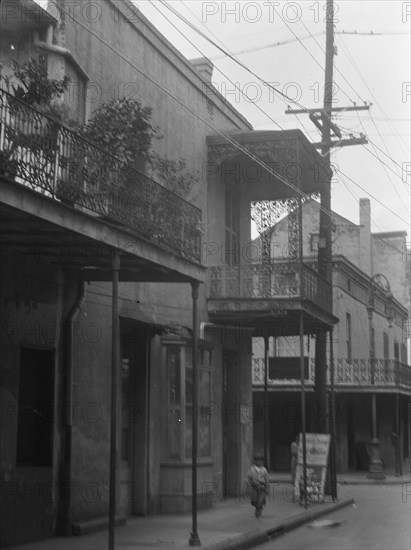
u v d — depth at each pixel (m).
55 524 12.78
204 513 16.81
